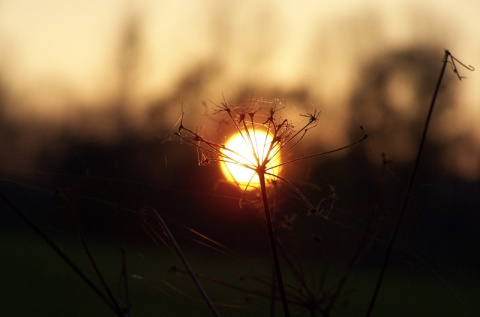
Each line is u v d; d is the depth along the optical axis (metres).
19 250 12.38
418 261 4.54
